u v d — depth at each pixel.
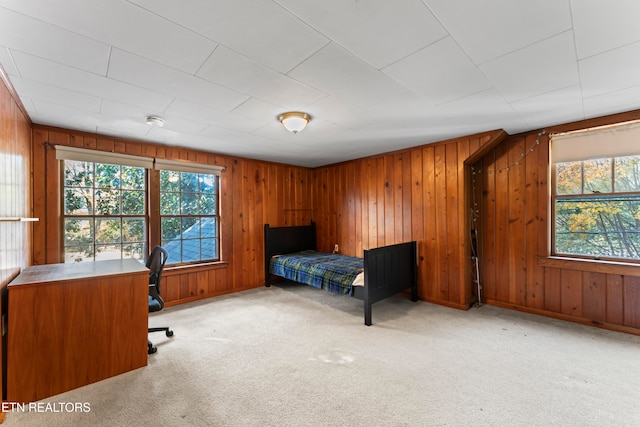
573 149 3.04
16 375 1.80
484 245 3.67
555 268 3.16
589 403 1.75
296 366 2.21
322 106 2.47
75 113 2.59
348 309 3.56
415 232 3.94
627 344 2.53
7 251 1.94
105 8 1.26
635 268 2.66
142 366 2.22
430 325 3.00
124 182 3.51
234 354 2.41
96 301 2.06
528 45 1.59
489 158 3.61
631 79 2.00
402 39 1.54
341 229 4.98
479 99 2.35
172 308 3.61
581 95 2.28
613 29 1.45
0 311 1.73
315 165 5.28
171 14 1.31
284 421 1.63
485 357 2.32
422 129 3.17
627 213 2.82
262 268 4.75
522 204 3.36
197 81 1.99
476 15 1.35
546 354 2.36
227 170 4.35
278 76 1.93
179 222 3.95
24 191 2.52
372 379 2.03
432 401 1.79
